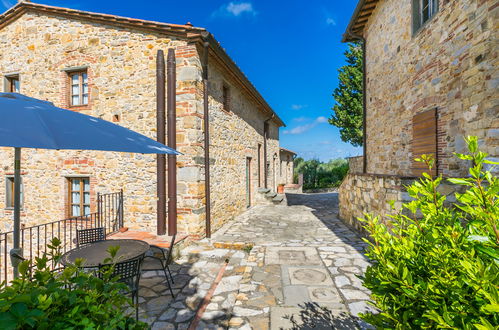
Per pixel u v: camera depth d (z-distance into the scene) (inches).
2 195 271.9
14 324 41.9
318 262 162.1
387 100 262.1
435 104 183.5
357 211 247.6
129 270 107.7
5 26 265.9
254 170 419.5
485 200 42.5
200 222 214.2
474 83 145.3
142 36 222.2
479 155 43.4
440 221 52.9
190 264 171.9
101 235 171.3
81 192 246.1
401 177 156.9
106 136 85.7
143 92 222.2
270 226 269.3
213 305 119.4
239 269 159.3
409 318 48.8
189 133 210.1
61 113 86.6
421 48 201.5
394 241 58.3
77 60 239.5
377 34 284.2
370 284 56.7
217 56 234.8
